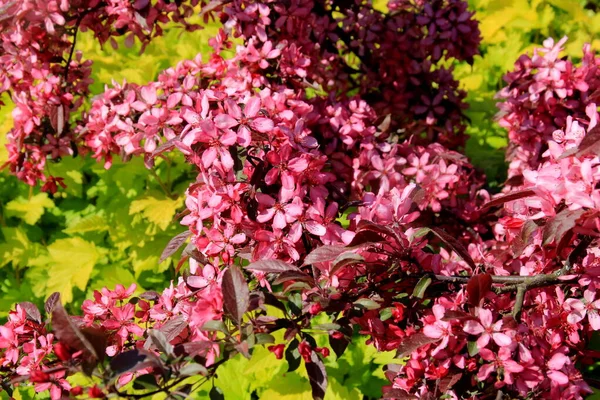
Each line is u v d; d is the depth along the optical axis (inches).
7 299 57.7
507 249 42.8
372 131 49.6
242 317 36.2
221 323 35.6
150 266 56.5
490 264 41.0
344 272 38.7
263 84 47.6
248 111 39.2
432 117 56.4
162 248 57.1
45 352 39.1
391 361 49.6
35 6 47.4
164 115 43.8
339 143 49.8
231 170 38.7
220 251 39.7
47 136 51.9
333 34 54.7
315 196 40.1
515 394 36.8
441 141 57.5
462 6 55.2
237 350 36.0
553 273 38.2
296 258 38.9
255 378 50.1
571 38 77.9
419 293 37.8
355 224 40.3
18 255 58.9
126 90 50.1
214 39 50.1
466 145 66.6
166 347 35.5
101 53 70.2
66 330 33.9
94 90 64.1
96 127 49.5
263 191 40.0
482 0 79.7
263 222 39.5
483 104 68.7
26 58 49.4
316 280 38.2
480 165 62.6
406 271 39.3
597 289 39.4
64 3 47.7
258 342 35.9
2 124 63.5
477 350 36.2
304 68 49.3
